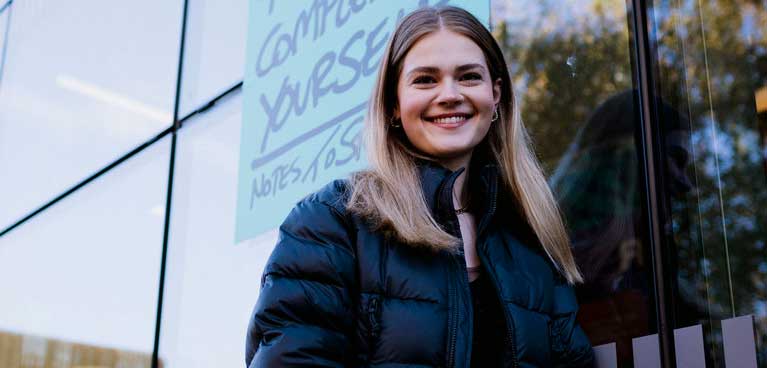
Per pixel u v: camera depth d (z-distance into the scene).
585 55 2.13
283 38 2.93
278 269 1.46
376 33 2.47
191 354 3.06
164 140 3.51
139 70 3.80
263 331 1.40
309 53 2.76
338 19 2.66
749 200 1.80
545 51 2.21
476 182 1.69
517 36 2.26
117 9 4.07
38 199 4.23
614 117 2.05
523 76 2.23
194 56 3.50
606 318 1.95
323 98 2.63
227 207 3.09
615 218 1.99
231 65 3.28
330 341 1.40
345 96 2.53
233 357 2.88
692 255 1.86
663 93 1.99
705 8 1.95
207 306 3.05
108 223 3.70
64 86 4.30
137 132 3.69
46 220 4.12
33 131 4.45
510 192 1.73
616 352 1.87
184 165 3.38
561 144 2.12
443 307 1.45
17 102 4.64
